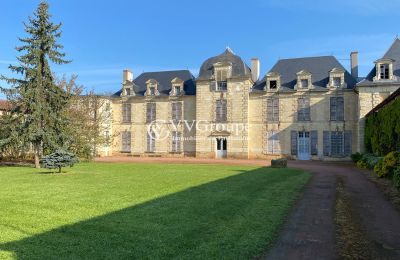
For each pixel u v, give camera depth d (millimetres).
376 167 15484
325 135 32938
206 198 9680
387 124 18984
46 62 24156
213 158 35656
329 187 12492
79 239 5977
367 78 29531
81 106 29094
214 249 5477
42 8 24031
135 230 6496
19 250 5430
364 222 7395
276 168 21000
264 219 7371
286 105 34250
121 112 40969
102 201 9258
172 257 5145
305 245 5836
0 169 20281
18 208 8375
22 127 23250
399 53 29391
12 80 23641
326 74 33750
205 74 37031
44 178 14844
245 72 35625
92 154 28422
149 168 20547
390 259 5266
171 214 7734
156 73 41688
